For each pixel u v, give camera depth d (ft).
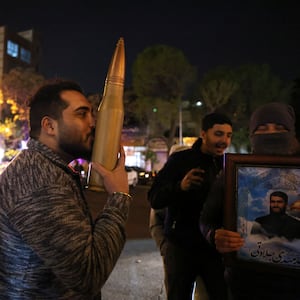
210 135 8.05
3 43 137.18
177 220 7.77
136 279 13.48
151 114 108.47
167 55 99.30
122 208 4.16
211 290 7.51
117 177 4.23
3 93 94.79
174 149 10.07
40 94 4.33
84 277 3.63
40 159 4.02
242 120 110.63
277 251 4.97
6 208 3.77
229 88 102.89
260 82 106.01
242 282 5.37
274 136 5.70
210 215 6.23
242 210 5.19
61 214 3.65
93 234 3.90
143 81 100.83
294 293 5.01
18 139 95.50
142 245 19.29
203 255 7.62
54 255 3.56
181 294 7.66
